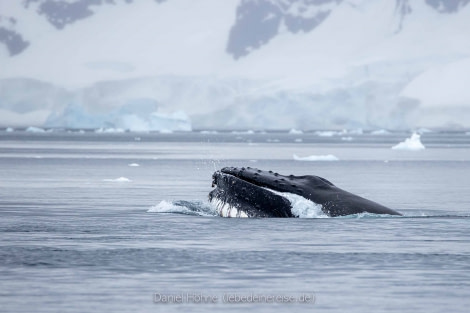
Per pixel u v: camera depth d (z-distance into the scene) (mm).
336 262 79188
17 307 61062
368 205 107125
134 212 127000
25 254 83500
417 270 75562
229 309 61062
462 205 149000
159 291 66562
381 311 60656
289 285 69062
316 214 102000
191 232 97312
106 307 61250
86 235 97500
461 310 60938
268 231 95625
